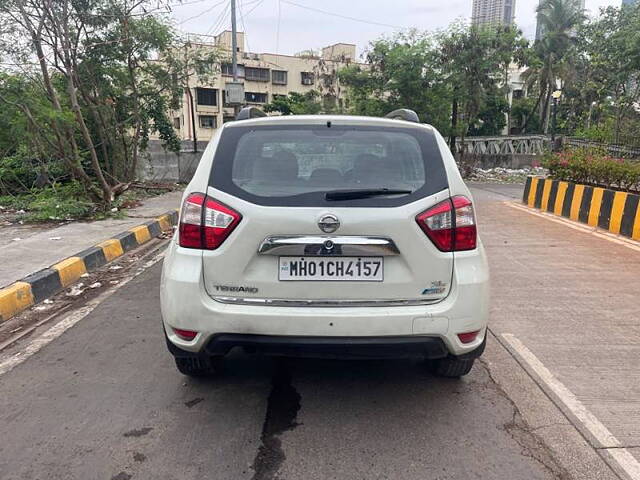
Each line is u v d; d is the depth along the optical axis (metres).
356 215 2.75
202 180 2.89
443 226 2.83
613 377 3.61
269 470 2.57
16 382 3.49
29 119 9.55
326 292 2.78
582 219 10.52
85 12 10.80
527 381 3.54
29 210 10.40
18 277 5.45
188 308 2.79
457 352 2.90
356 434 2.89
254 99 53.62
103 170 14.26
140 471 2.56
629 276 6.28
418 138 3.06
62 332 4.39
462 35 24.47
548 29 40.44
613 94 21.25
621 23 18.84
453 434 2.90
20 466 2.59
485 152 32.66
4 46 9.48
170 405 3.19
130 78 13.83
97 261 6.67
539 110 50.19
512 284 5.94
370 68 26.75
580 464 2.65
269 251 2.76
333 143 2.98
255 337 2.78
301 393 3.36
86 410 3.13
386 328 2.76
